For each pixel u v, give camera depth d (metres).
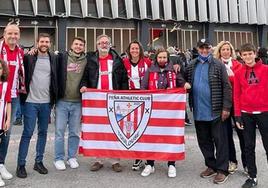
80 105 6.19
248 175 5.35
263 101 5.05
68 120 6.21
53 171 5.97
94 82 6.05
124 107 6.00
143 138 5.93
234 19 34.41
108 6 31.08
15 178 5.61
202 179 5.57
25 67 5.73
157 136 5.89
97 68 6.04
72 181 5.47
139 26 32.06
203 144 5.76
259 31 35.94
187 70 5.87
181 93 5.81
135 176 5.72
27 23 29.20
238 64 5.75
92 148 6.08
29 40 29.30
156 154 5.87
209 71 5.55
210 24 33.81
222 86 5.51
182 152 5.79
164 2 32.41
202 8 33.31
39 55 5.79
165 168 6.18
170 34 33.12
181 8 32.72
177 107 5.84
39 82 5.75
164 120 5.88
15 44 5.53
